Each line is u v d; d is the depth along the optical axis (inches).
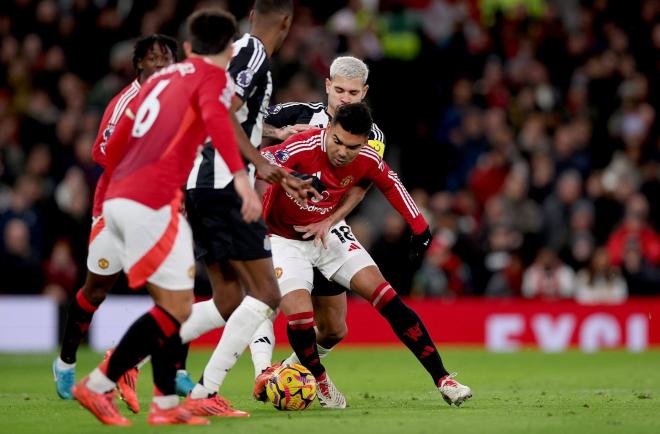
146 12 2231.8
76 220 1859.0
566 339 1888.5
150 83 780.6
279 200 941.8
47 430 756.0
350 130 890.1
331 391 935.7
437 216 1961.1
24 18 2202.3
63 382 1004.6
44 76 2105.1
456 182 2182.6
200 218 854.5
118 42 2207.2
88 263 976.3
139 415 864.9
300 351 930.7
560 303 1889.8
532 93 2326.5
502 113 2231.8
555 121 2277.3
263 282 840.3
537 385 1228.5
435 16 2455.7
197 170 850.1
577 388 1181.1
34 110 2050.9
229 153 741.9
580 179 2135.8
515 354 1765.5
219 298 877.2
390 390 1162.0
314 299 987.3
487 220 2026.3
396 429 746.2
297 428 749.9
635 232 1977.1
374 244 1881.2
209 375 833.5
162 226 751.1
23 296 1807.3
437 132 2230.6
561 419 816.3
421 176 2191.2
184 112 757.3
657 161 2297.0
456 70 2311.8
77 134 1994.3
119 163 776.3
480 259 1945.1
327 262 961.5
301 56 2170.3
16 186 1918.1
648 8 2551.7
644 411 882.8
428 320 1883.6
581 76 2417.6
